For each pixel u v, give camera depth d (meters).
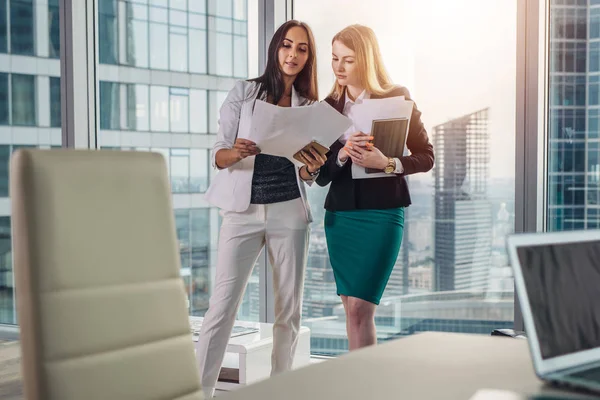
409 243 3.73
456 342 1.40
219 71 4.09
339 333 3.86
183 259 4.22
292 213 2.99
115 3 4.35
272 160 2.96
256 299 4.03
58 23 4.55
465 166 3.59
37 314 1.25
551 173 3.49
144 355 1.39
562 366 1.12
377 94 3.12
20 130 4.70
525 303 1.11
